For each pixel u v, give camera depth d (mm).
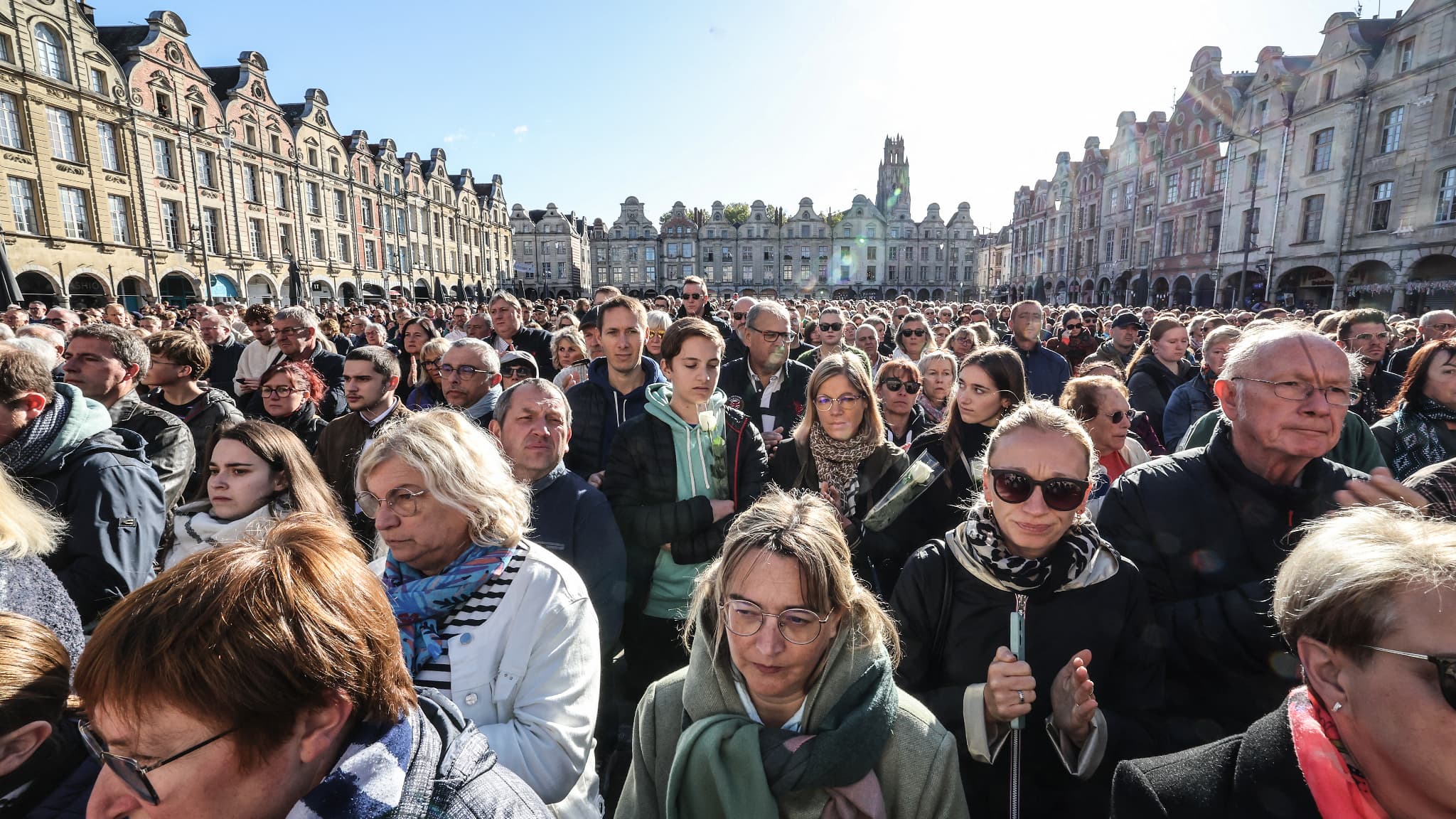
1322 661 1062
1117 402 3139
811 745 1427
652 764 1688
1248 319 12297
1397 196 25078
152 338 4199
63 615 1818
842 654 1543
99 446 2576
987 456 2057
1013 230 63656
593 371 4410
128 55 29391
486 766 1186
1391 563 962
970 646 1977
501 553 1825
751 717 1577
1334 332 5773
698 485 3219
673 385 3395
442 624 1764
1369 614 964
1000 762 1960
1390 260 25250
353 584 1091
